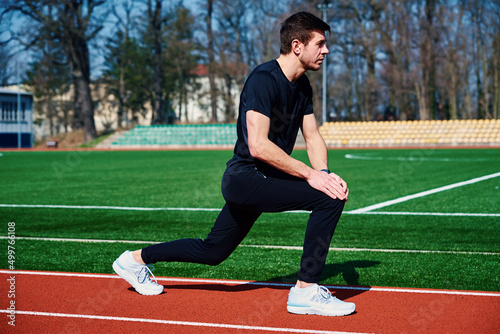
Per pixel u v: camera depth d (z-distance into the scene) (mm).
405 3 43000
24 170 15398
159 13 43750
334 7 43281
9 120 39781
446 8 42094
